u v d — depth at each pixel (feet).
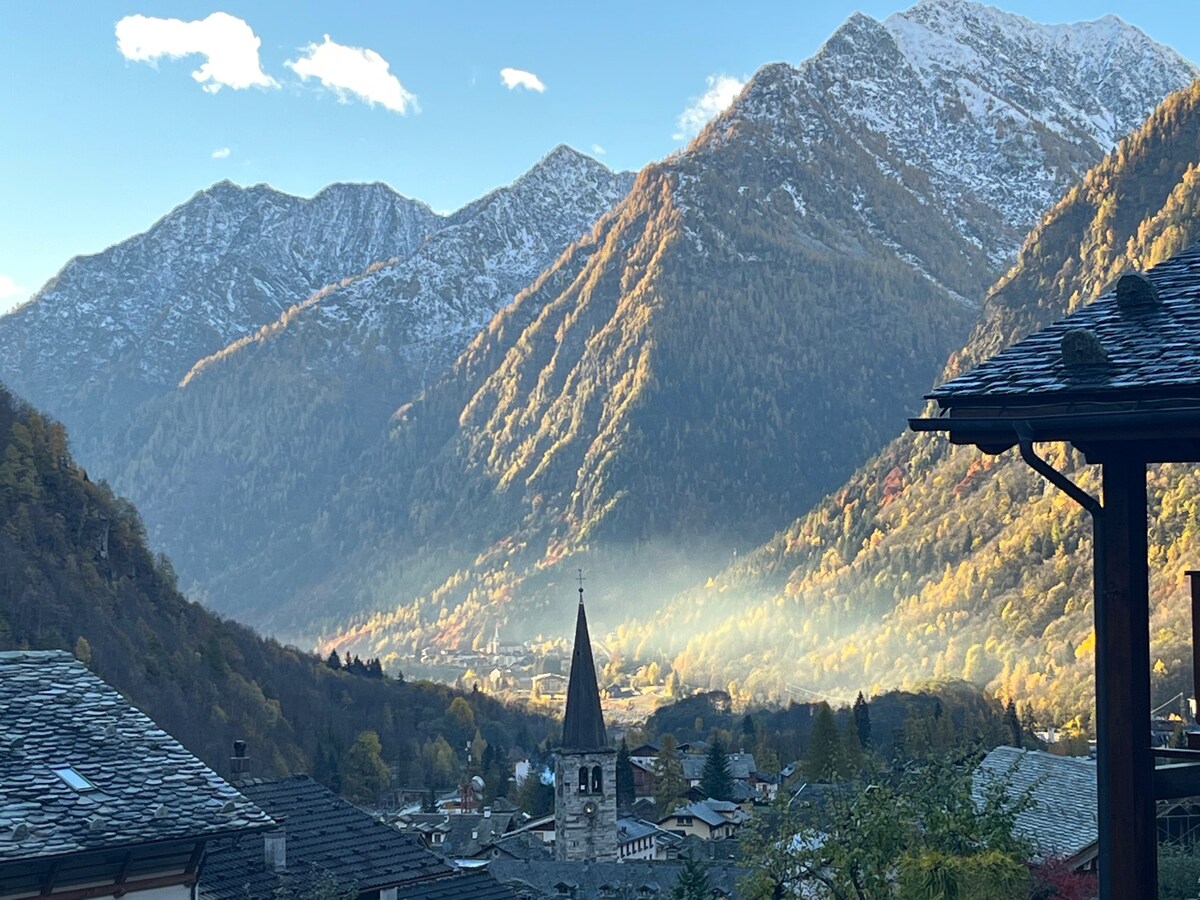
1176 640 525.75
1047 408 50.70
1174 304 55.01
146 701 549.13
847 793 109.70
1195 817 149.28
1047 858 158.81
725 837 507.71
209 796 84.23
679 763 602.03
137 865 80.79
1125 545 52.34
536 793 600.39
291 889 118.73
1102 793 51.90
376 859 140.87
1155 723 405.18
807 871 107.65
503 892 156.04
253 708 644.27
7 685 90.48
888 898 103.30
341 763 653.30
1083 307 58.49
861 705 606.96
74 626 577.43
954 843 103.19
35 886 76.74
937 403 53.16
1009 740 513.45
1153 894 51.37
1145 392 48.32
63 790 81.20
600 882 383.86
